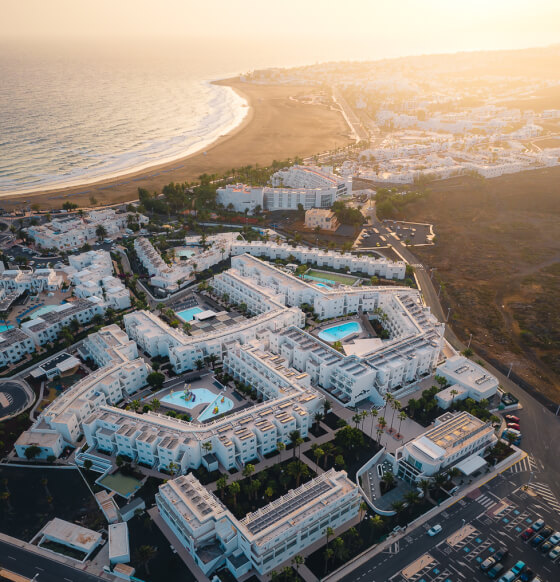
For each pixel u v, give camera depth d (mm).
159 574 197875
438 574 199375
